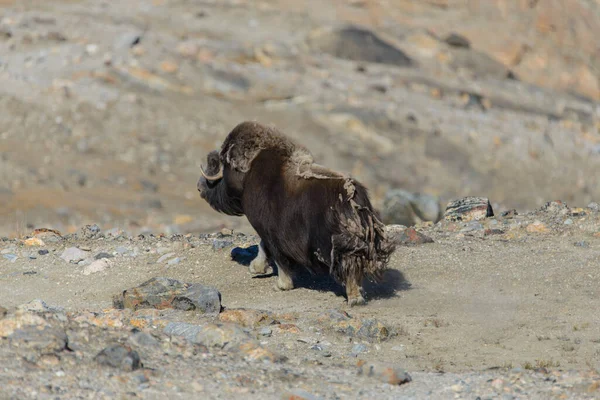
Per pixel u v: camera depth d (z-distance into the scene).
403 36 183.88
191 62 138.50
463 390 23.67
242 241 42.56
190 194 99.12
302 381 24.14
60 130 111.00
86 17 156.00
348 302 32.56
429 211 61.41
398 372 24.45
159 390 22.62
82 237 45.53
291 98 133.88
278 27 173.12
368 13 194.62
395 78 154.38
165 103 122.56
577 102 174.00
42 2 167.12
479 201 46.94
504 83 172.00
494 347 28.47
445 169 120.25
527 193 118.75
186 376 23.84
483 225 44.34
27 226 78.88
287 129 121.75
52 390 21.81
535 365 26.48
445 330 30.16
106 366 23.91
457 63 174.75
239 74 138.50
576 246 39.59
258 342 27.70
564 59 199.38
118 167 104.75
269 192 33.00
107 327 27.64
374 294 34.03
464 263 37.56
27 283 38.34
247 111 125.56
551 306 32.47
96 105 118.44
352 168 114.69
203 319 30.52
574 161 132.12
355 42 165.00
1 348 24.11
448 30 195.12
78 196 92.62
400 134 126.69
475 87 162.75
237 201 35.03
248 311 30.91
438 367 26.48
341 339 29.02
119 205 90.75
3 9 157.62
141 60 134.62
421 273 36.44
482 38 194.38
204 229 76.69
